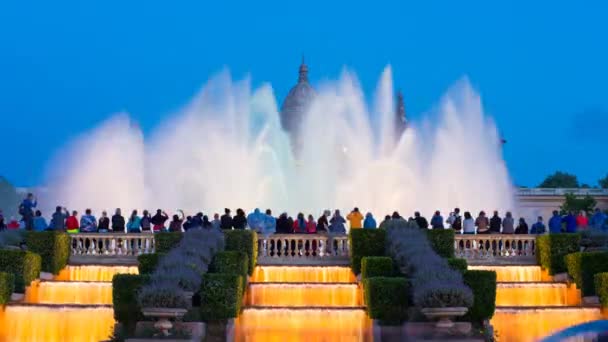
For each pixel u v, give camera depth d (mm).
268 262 38969
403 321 30969
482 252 40438
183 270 30594
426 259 32938
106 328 31828
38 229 42062
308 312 31906
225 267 34531
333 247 39688
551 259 37812
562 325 32969
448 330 29047
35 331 32000
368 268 34156
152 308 28359
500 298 35375
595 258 35125
